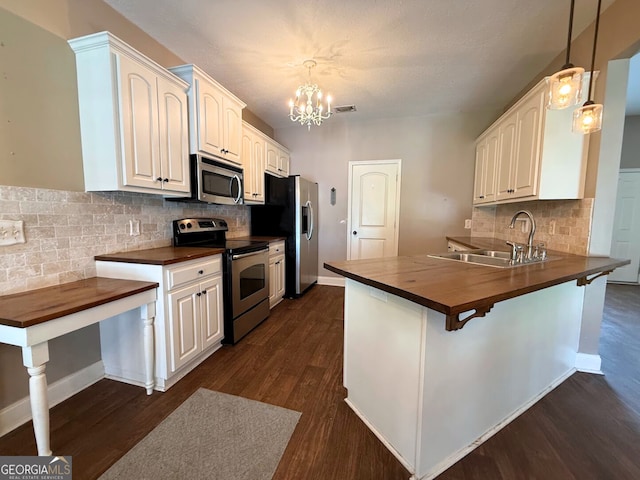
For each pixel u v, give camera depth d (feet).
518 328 5.20
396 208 13.93
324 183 14.78
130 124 5.73
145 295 5.51
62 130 5.41
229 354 7.64
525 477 4.10
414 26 6.88
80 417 5.24
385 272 4.92
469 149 12.84
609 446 4.67
